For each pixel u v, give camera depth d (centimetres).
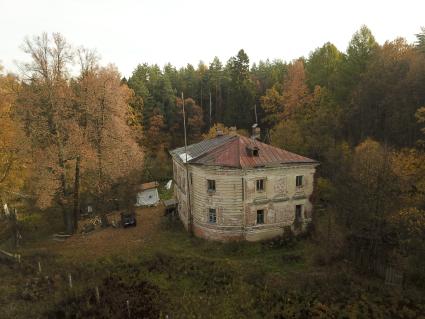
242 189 2934
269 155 3069
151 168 5734
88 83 3216
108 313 2052
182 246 3028
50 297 2223
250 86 7131
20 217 3912
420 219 2103
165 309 2083
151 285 2342
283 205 3075
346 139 4497
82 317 2025
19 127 3061
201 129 7381
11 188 3528
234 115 6825
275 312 1994
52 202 3606
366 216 2262
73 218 3634
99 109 3262
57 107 3116
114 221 3794
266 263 2589
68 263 2686
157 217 3934
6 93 3306
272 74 7981
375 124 4144
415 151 3014
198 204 3147
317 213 3275
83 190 3997
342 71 5059
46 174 3088
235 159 2948
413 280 2108
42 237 3522
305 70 6391
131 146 3472
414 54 4188
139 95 6819
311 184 3161
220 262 2542
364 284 2136
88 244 3200
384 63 4344
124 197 4259
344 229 2405
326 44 6009
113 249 3023
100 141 3341
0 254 2781
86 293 2253
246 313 2017
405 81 3778
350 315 1908
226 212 2973
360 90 4394
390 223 2245
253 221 2998
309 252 2683
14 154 3347
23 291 2278
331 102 4897
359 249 2364
